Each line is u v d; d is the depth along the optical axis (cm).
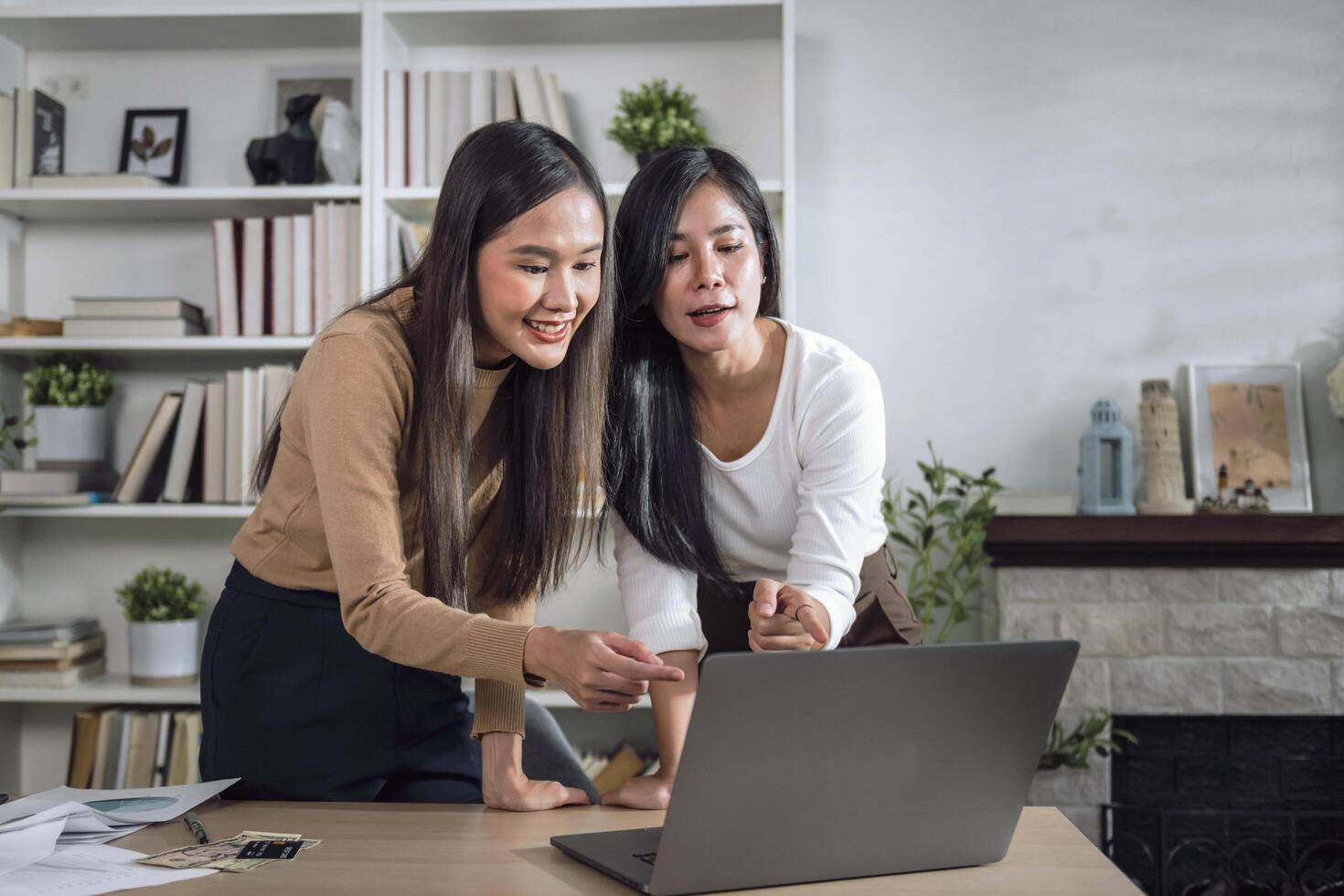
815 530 147
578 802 123
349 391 116
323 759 138
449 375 118
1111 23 309
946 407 309
